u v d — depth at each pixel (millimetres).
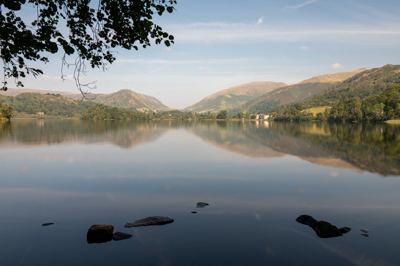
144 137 53750
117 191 15352
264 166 23234
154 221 10750
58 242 9250
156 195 14539
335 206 12836
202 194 14734
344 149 35406
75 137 51625
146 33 8898
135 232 9930
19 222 10938
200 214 11734
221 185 16656
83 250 8695
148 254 8438
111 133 63344
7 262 8031
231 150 34312
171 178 18562
